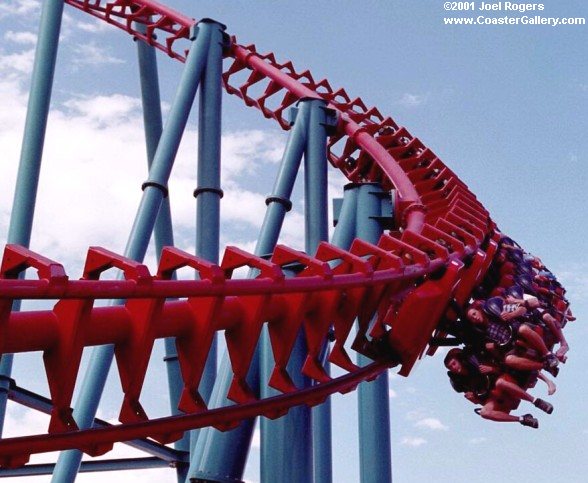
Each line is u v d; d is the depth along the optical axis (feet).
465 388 38.45
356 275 31.94
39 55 53.67
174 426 26.37
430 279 37.17
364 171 65.87
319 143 50.78
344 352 34.17
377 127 69.41
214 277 25.64
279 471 34.37
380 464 42.91
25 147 51.08
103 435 24.47
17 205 49.73
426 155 67.31
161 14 66.08
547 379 37.93
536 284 54.49
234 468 34.22
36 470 54.29
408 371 36.65
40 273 20.94
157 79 66.28
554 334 40.86
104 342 24.70
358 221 47.06
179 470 54.19
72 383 23.06
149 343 24.81
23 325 21.99
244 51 67.10
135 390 25.20
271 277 28.19
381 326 36.32
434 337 39.68
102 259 23.68
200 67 54.54
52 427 23.32
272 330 31.04
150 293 23.65
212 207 50.65
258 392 35.14
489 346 37.52
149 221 47.47
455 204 56.13
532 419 37.14
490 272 50.70
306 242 48.91
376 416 43.55
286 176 49.16
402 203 47.96
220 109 54.54
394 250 37.04
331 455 49.52
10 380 46.62
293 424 34.86
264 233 47.34
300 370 34.96
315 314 32.50
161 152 49.98
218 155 52.60
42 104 52.39
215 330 27.09
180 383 54.95
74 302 22.67
